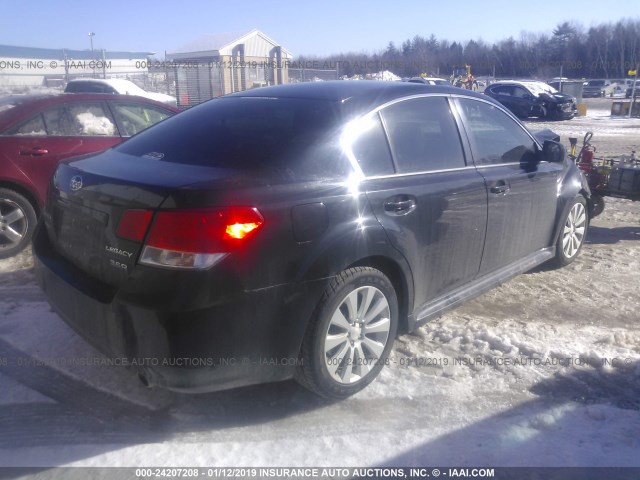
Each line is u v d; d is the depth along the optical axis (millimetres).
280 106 3688
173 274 2678
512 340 4043
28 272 5242
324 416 3211
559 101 25344
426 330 4215
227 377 2852
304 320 3010
